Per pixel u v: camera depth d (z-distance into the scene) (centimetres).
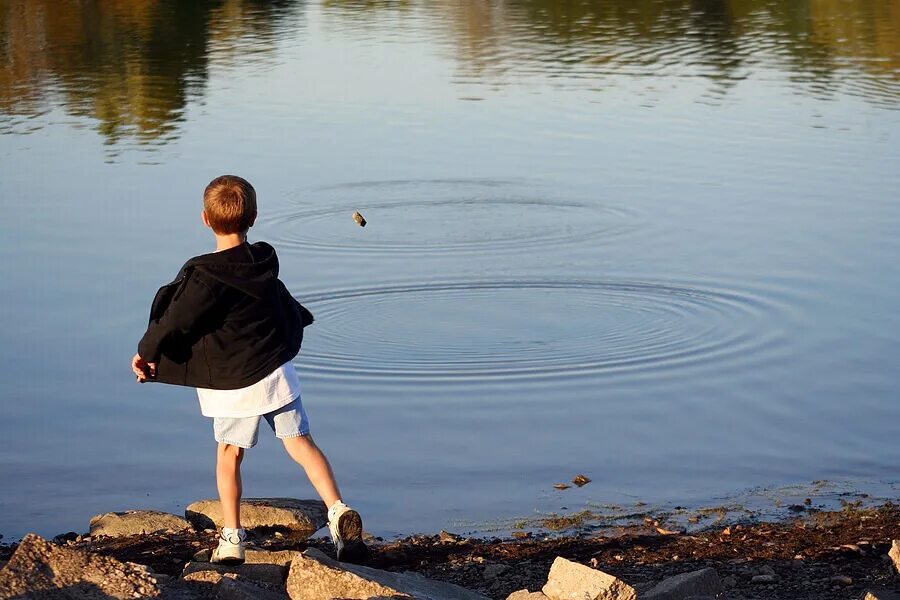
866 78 3534
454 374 1346
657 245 1878
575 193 2253
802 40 4409
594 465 1111
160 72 3822
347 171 2473
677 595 721
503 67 3850
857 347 1404
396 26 5056
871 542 874
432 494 1047
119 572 666
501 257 1848
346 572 680
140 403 1271
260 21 5297
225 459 755
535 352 1417
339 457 1130
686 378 1328
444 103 3238
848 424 1191
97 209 2103
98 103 3278
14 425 1215
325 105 3228
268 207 2198
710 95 3284
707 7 5575
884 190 2186
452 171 2466
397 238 1984
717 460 1116
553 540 918
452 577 835
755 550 871
